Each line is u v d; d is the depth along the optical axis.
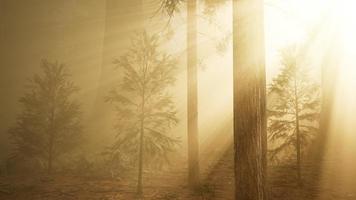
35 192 9.15
